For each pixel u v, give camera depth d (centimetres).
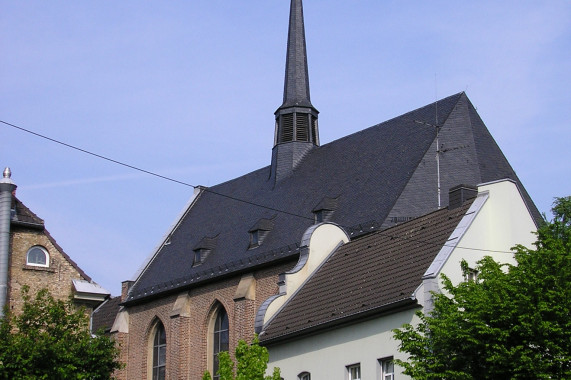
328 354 4228
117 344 6738
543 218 4319
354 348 4097
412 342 3344
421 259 4131
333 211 6062
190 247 7119
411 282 3988
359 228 5603
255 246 6400
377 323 4012
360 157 6406
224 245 6775
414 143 6009
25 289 4178
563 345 3119
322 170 6644
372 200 5803
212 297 6475
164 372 6756
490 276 3347
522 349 3122
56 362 3884
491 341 3178
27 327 4012
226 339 6366
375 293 4159
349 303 4269
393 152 6122
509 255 4131
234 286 6325
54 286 4950
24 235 4966
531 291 3194
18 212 5003
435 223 4366
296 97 7131
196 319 6575
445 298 3406
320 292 4684
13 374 3816
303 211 6341
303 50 7294
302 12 7419
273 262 6022
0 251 4775
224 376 3609
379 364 3959
